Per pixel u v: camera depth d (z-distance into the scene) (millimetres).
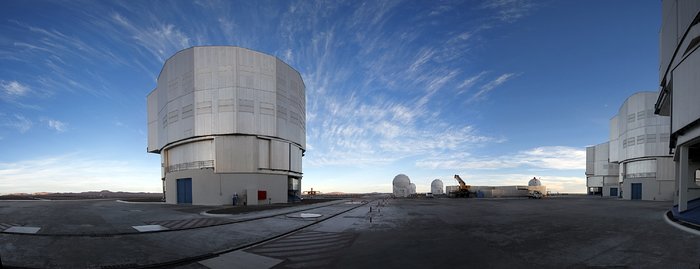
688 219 17953
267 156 40531
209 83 39250
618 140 64438
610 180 86875
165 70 43562
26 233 13883
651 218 21641
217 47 39656
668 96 24219
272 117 40906
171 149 43938
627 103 59125
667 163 53469
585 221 20031
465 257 10211
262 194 39281
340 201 47375
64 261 9711
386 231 15992
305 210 27906
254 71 40188
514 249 11398
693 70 16969
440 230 16266
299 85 46969
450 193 77750
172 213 24094
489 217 23094
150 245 11992
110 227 15992
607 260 9672
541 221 20219
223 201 37625
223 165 38094
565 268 8836
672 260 9586
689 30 17500
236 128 38375
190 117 39438
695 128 17641
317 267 9148
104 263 9555
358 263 9539
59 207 30531
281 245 12414
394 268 8969
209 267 9297
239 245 12227
